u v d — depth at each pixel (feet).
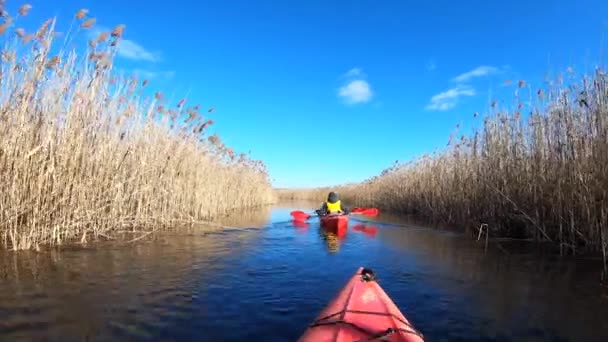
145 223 40.42
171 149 45.32
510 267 27.22
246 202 85.66
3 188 26.05
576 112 31.04
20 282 20.68
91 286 20.66
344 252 32.86
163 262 26.84
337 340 11.27
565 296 20.86
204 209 54.80
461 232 46.24
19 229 27.20
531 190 36.32
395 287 22.50
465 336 16.02
